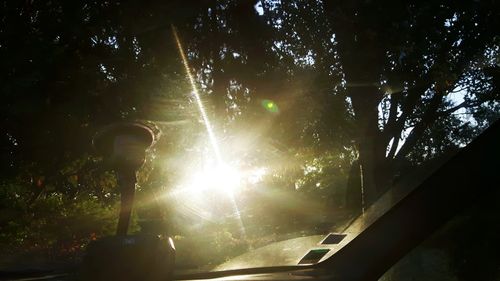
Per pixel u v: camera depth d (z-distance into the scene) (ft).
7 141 21.99
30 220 37.63
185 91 25.98
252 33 34.91
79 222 41.88
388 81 35.96
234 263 10.34
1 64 19.36
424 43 34.96
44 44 19.86
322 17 36.88
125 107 22.54
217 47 33.71
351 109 43.52
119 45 23.24
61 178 28.48
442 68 36.50
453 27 36.19
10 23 20.76
